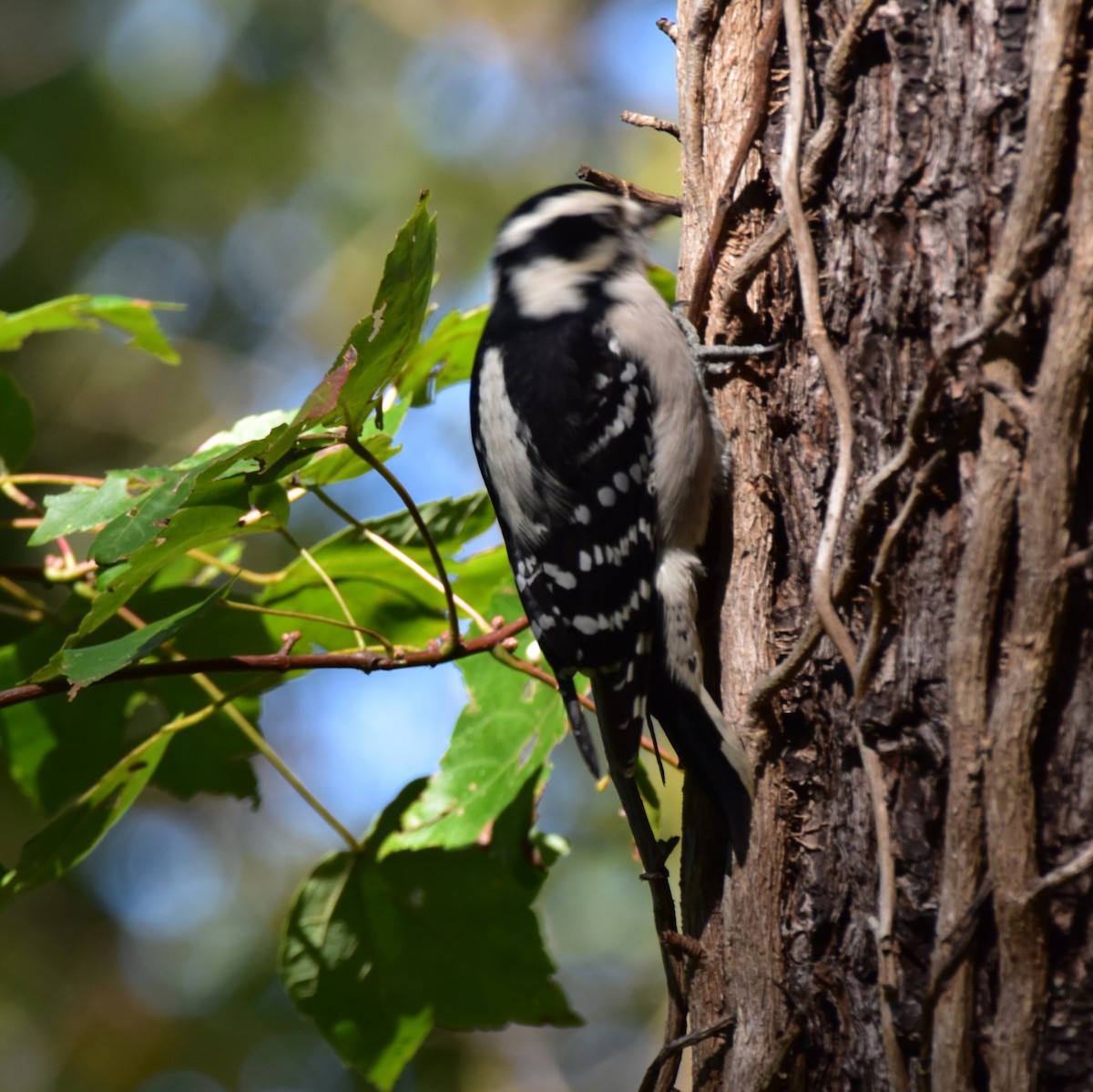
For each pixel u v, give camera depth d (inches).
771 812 199.0
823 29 201.5
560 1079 594.9
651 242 279.1
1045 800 170.2
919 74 187.3
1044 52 169.6
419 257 195.5
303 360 714.8
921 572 182.1
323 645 289.3
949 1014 173.5
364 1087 600.4
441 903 269.7
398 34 735.1
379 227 712.4
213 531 225.3
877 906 187.0
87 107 690.8
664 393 234.1
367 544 272.5
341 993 272.8
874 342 190.2
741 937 200.8
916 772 181.3
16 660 275.3
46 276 685.3
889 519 186.2
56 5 705.6
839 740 194.9
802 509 206.2
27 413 275.1
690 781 223.0
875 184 190.1
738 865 202.2
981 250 180.9
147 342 279.1
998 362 172.9
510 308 270.2
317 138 716.0
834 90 193.8
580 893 595.2
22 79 693.9
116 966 647.1
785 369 209.9
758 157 216.2
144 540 215.6
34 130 685.3
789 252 209.5
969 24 182.9
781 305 210.7
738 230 218.1
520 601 265.4
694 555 235.3
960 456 179.5
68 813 247.8
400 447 246.2
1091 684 169.3
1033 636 168.9
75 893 657.6
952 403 178.9
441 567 231.8
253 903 682.2
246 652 282.5
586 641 242.5
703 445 229.9
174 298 713.6
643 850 227.8
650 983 595.2
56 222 688.4
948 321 182.9
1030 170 169.3
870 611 188.5
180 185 701.3
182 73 709.3
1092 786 168.7
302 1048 618.8
